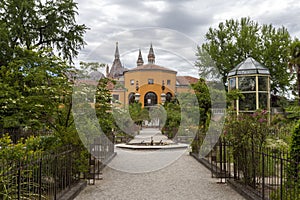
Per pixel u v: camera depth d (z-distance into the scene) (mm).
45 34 22766
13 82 9727
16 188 4531
